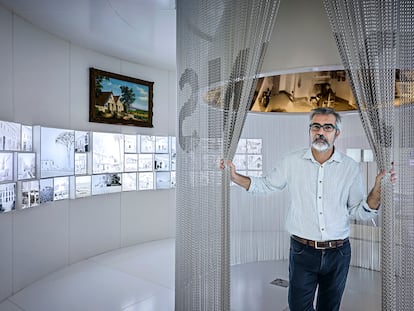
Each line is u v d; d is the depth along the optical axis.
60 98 4.64
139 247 5.81
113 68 5.56
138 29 4.40
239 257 5.17
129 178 5.69
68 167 4.65
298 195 2.48
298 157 2.51
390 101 1.91
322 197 2.38
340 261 2.40
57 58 4.60
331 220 2.37
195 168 2.66
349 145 4.93
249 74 2.22
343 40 2.00
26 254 4.02
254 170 5.32
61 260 4.68
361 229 4.77
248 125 5.34
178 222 3.01
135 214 6.01
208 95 2.52
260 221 5.34
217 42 2.41
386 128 1.92
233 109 2.31
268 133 5.31
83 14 3.91
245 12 2.24
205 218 2.54
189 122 2.77
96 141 5.14
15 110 3.87
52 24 4.20
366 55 1.95
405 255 2.00
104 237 5.47
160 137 6.16
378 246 4.61
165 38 4.73
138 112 5.89
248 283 4.15
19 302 3.54
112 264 4.87
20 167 3.78
